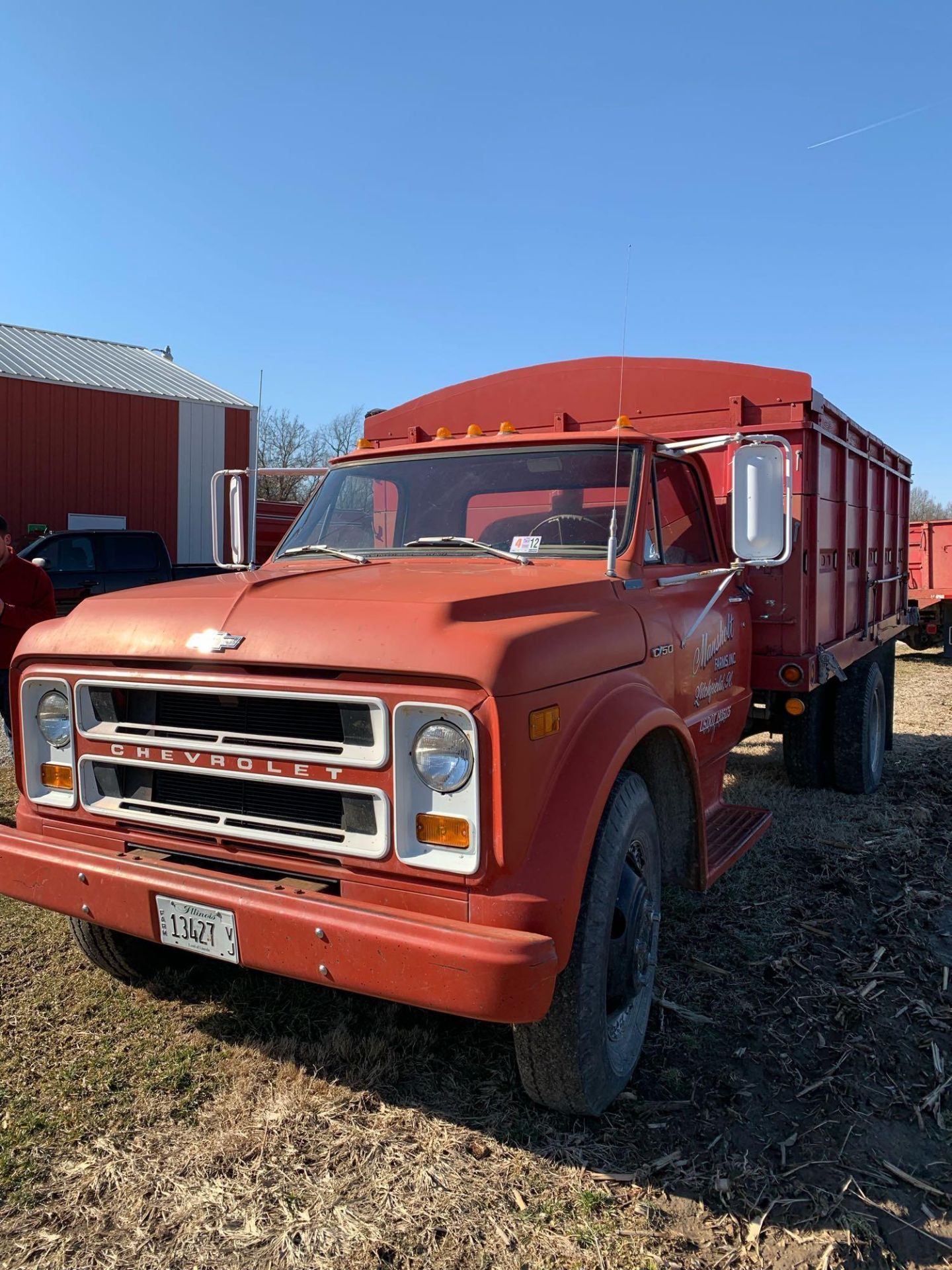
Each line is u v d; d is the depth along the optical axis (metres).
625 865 3.07
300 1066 3.20
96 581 13.75
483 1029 3.50
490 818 2.40
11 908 4.59
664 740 3.39
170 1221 2.48
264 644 2.65
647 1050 3.37
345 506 4.27
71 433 19.41
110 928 2.98
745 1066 3.27
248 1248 2.39
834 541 5.83
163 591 3.26
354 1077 3.15
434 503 4.07
